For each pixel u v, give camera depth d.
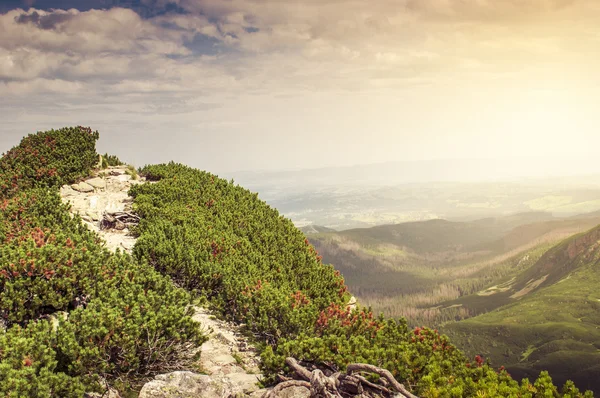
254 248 23.27
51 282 12.91
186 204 26.91
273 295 15.83
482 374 11.23
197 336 11.76
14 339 9.17
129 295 12.17
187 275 18.39
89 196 27.27
